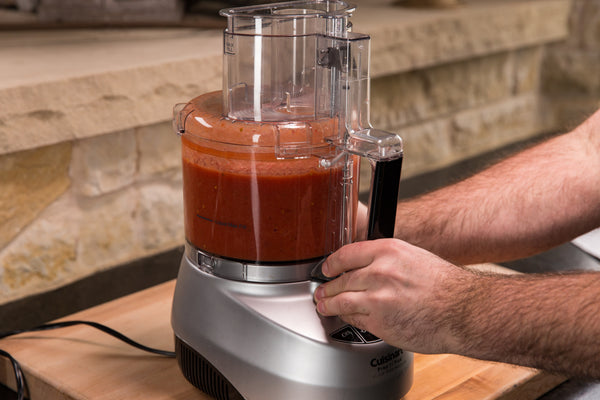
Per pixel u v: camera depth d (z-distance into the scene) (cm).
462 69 210
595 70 239
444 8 194
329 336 63
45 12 143
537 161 93
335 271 64
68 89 112
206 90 134
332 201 64
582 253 113
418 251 64
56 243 121
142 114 124
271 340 63
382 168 60
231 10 64
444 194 90
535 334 61
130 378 73
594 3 235
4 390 78
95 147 123
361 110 61
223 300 65
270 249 63
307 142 61
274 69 62
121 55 129
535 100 246
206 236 66
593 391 78
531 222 88
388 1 206
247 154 61
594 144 93
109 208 129
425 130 203
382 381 65
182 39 146
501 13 200
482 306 61
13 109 106
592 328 60
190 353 69
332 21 61
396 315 61
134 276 115
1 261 114
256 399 65
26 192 115
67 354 77
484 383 73
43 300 105
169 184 139
